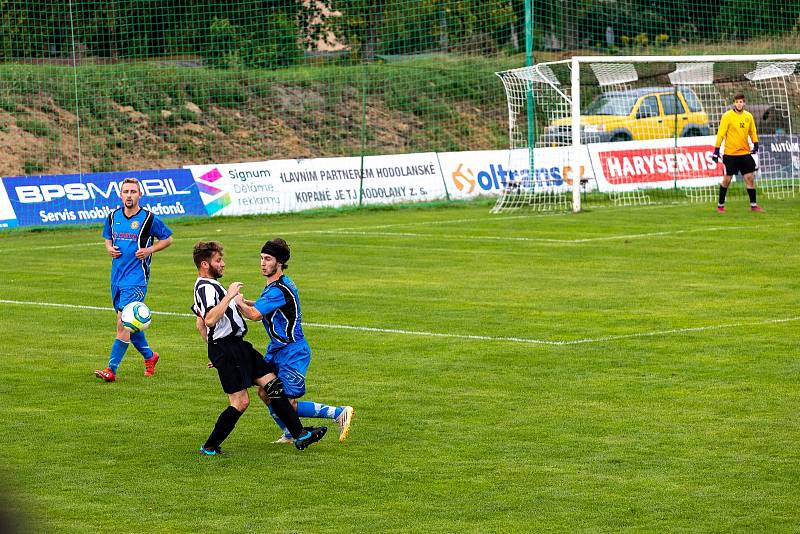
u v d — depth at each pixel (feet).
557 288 157.48
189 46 399.24
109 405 97.76
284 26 412.98
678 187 325.62
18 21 367.86
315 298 151.64
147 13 387.96
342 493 71.97
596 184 314.35
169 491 72.79
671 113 359.46
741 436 84.23
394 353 116.67
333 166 303.68
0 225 258.37
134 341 108.47
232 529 65.21
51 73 375.04
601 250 198.59
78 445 84.43
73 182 271.90
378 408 94.53
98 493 72.38
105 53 386.52
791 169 334.44
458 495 71.20
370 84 422.41
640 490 71.67
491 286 160.45
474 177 322.34
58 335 130.52
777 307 139.85
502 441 83.87
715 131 370.94
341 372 108.27
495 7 425.69
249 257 197.67
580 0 432.25
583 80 289.53
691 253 192.13
